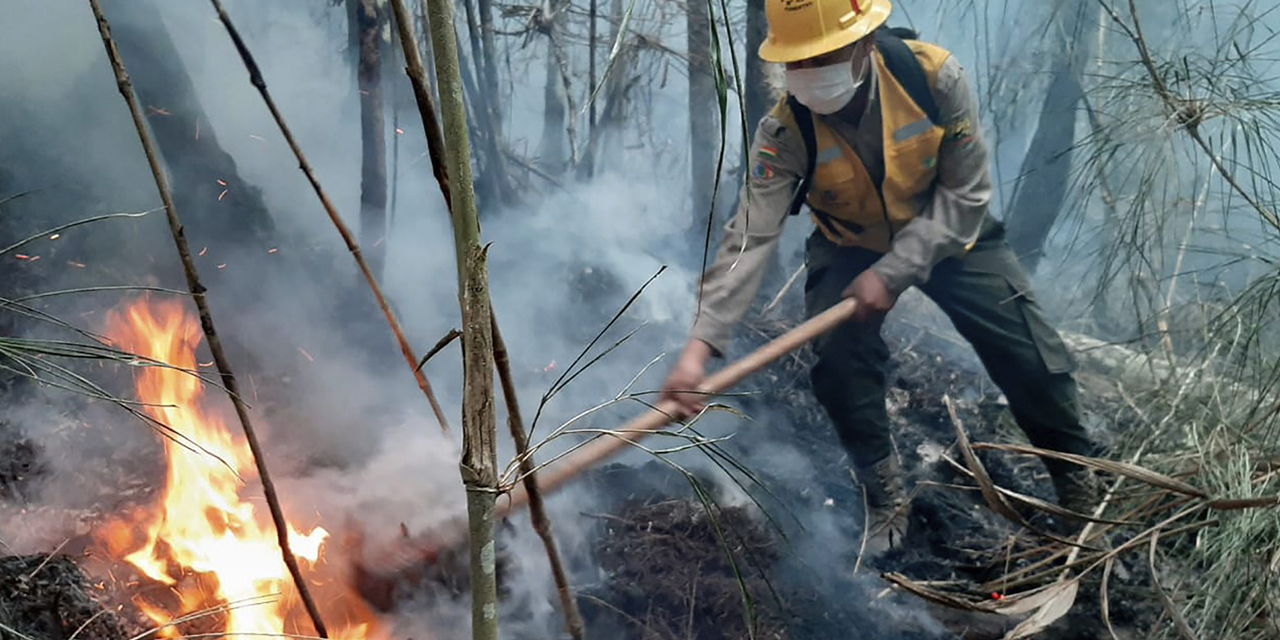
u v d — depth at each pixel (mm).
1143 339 3445
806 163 2492
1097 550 2371
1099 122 3512
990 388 3545
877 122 2406
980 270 2553
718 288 2385
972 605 2023
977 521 2867
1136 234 2910
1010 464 3127
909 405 3424
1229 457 2268
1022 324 2531
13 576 1593
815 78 2311
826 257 2768
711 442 1334
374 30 2943
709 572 2473
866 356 2686
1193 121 2578
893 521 2760
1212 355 2789
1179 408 2859
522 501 2021
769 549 2568
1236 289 3383
